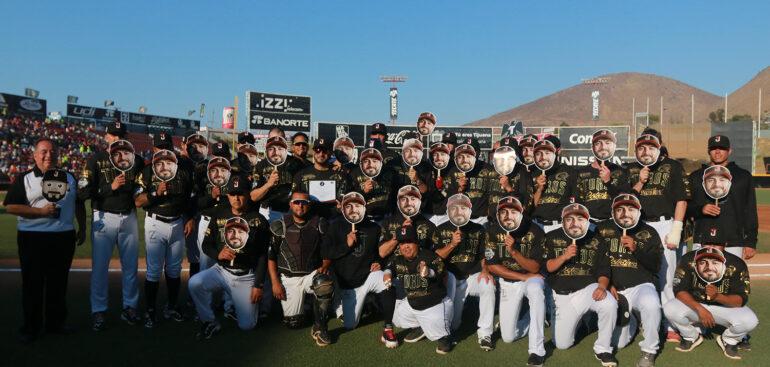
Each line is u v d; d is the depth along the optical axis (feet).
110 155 18.10
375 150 21.25
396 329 19.51
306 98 102.58
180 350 16.70
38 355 15.97
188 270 29.45
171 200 19.45
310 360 16.01
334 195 21.85
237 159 22.98
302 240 18.67
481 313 17.69
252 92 97.66
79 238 18.88
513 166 21.54
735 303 16.30
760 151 231.71
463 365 15.79
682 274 17.07
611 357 16.02
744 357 16.71
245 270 18.60
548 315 20.52
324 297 17.52
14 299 22.24
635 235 17.72
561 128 102.83
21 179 17.06
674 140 171.83
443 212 23.73
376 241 19.35
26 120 179.83
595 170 20.94
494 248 18.15
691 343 17.37
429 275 16.78
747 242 18.89
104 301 18.79
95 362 15.49
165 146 19.69
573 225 17.01
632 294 17.20
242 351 16.70
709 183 18.52
